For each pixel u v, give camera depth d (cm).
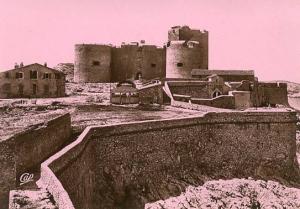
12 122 5112
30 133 3238
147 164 4619
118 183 4216
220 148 5497
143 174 4541
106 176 4172
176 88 8150
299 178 5925
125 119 5697
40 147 3431
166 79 8819
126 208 4109
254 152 5738
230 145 5581
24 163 3109
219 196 4738
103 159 4172
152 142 4706
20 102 6950
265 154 5806
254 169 5703
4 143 3012
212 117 5472
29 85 8025
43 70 8119
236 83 8625
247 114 5719
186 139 5131
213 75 8456
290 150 5966
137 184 4425
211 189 4875
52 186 2427
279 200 4966
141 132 4588
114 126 4300
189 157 5150
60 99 7700
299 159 6412
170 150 4916
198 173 5169
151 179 4616
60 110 6512
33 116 5828
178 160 4997
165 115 6194
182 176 4984
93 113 6316
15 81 7938
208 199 4588
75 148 3225
